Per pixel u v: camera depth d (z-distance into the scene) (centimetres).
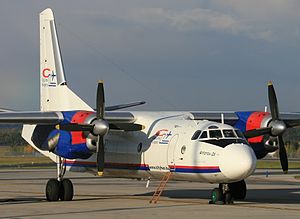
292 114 7612
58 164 7325
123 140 7350
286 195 8450
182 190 9556
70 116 7012
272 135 6975
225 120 7519
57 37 8100
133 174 7350
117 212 5856
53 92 8025
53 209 6175
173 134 6819
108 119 7219
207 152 6312
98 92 6850
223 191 6625
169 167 6756
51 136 7156
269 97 7012
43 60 8244
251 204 6700
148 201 7188
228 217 5403
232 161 6066
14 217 5478
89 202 7069
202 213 5716
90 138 6856
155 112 7631
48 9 8256
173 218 5341
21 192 9231
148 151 7012
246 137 6969
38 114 7000
